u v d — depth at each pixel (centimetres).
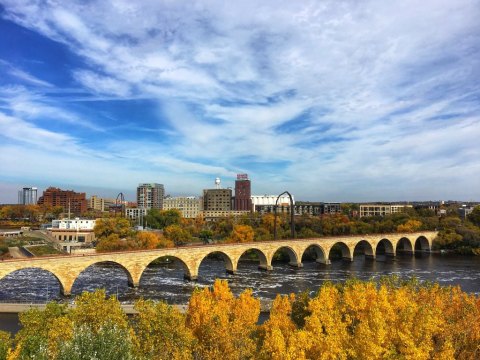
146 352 4497
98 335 3716
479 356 4778
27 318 5312
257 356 4550
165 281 14200
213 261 19812
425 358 4178
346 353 4297
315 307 5203
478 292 11800
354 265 18362
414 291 6719
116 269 16562
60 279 11475
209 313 5719
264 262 16950
